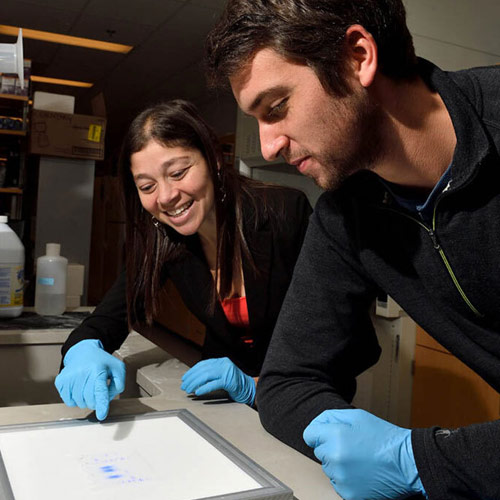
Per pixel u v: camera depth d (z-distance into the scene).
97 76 6.12
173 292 3.77
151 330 1.75
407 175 0.73
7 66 1.60
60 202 3.71
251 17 0.63
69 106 3.66
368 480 0.66
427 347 2.30
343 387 0.97
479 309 0.77
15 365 1.55
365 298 0.92
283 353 0.91
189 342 1.70
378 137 0.69
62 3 4.13
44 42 5.08
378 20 0.64
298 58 0.62
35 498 0.58
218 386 0.99
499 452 0.60
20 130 3.65
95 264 6.29
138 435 0.77
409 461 0.66
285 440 0.81
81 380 0.91
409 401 2.38
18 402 1.56
